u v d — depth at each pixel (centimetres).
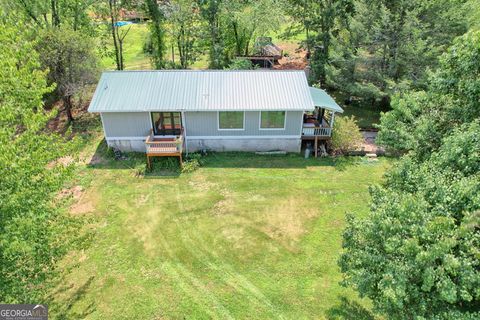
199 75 1975
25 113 835
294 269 1174
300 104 1812
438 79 1055
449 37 2150
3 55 862
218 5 2848
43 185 816
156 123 1858
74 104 2475
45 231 822
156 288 1105
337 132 1903
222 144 1922
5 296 744
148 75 1962
